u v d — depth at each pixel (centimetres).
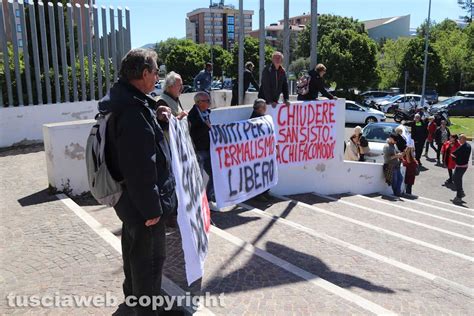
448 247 666
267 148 750
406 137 1352
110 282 377
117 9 1249
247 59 5547
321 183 977
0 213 562
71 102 1162
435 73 4803
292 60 6462
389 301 413
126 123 263
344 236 646
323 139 941
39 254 436
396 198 1079
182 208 348
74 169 669
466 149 1194
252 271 421
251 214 675
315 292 383
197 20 12438
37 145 1062
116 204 288
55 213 561
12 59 1093
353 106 2773
